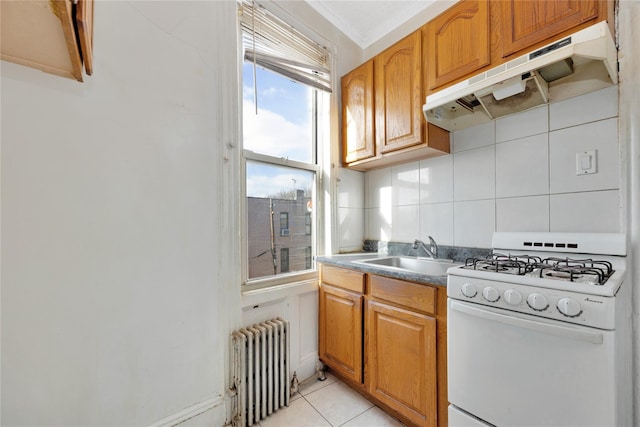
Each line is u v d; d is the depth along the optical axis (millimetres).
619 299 910
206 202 1369
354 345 1602
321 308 1869
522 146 1422
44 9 610
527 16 1176
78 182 1029
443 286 1178
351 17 2055
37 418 952
